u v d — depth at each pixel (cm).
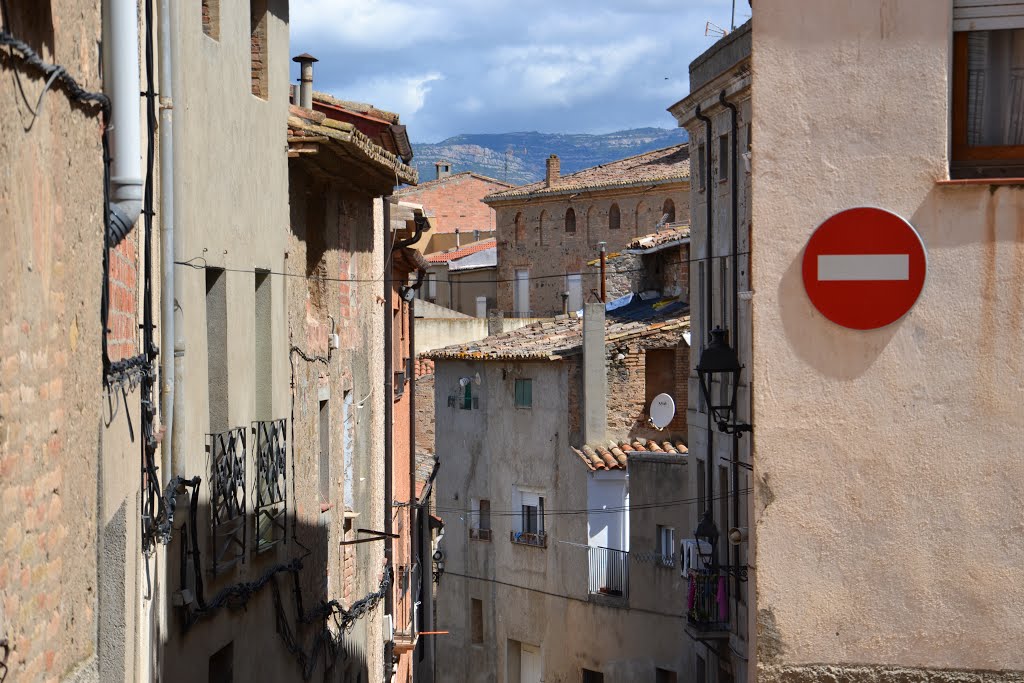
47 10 754
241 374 1562
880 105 889
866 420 895
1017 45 899
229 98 1517
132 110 993
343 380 2294
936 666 895
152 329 1145
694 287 3350
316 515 2023
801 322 896
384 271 2847
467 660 4522
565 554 3922
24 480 696
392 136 2636
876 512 895
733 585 2961
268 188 1716
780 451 900
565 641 3912
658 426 3653
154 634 1150
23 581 695
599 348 3825
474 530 4484
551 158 8506
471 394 4500
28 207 696
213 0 1480
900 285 889
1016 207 882
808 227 893
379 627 2758
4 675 655
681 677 3416
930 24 887
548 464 4047
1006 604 889
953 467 890
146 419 1122
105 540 905
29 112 696
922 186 887
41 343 730
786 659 902
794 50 894
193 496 1309
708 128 3148
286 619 1783
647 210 7825
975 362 887
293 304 1911
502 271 8731
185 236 1303
